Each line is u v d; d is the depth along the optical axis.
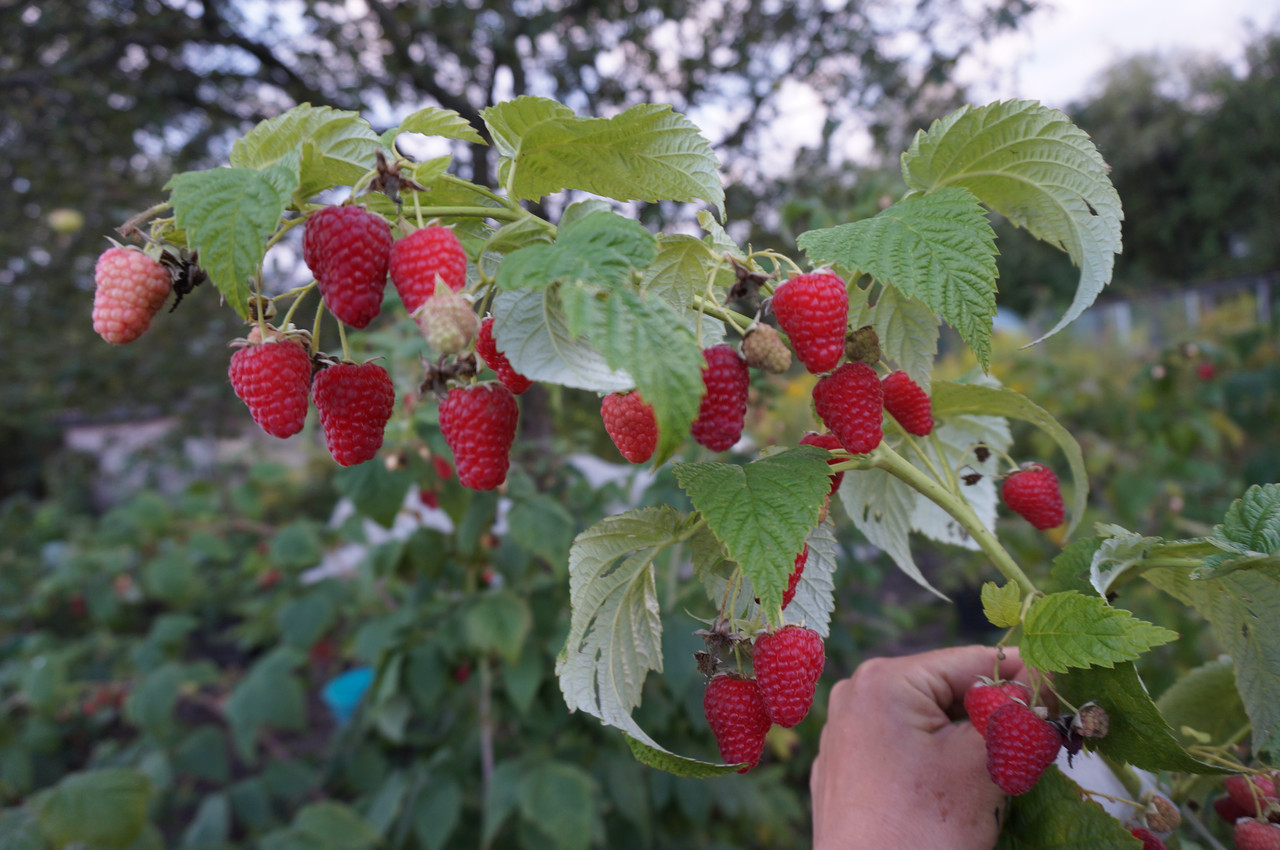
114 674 0.84
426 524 0.54
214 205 0.15
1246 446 0.96
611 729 0.50
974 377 0.26
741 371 0.17
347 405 0.18
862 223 0.18
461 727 0.55
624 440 0.19
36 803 0.47
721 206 0.20
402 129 0.18
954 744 0.22
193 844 0.59
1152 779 0.24
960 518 0.21
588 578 0.20
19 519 1.17
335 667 0.96
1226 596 0.20
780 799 0.58
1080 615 0.18
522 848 0.50
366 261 0.16
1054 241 0.21
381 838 0.48
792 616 0.21
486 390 0.18
